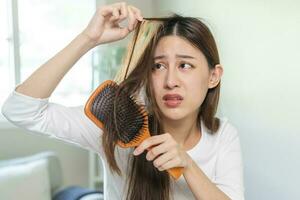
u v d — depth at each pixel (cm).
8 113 57
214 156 72
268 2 103
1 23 190
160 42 61
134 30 62
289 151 98
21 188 150
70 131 60
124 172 67
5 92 193
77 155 204
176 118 63
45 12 195
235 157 73
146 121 55
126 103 56
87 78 203
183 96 61
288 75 96
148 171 65
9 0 187
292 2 93
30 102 55
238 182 68
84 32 57
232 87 125
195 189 55
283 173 101
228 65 127
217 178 69
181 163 52
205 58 64
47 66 56
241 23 117
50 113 58
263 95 108
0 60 192
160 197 66
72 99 203
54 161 174
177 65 61
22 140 193
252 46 112
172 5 175
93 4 201
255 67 111
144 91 62
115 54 166
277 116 102
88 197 153
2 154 191
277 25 99
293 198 98
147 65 62
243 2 115
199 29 62
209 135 74
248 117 117
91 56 192
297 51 92
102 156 67
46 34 196
